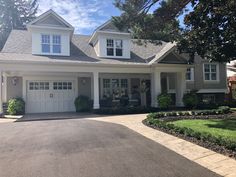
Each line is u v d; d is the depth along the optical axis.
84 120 13.88
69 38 20.05
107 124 12.21
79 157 6.82
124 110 17.80
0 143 8.37
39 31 19.12
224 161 6.40
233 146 7.11
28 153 7.20
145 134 9.74
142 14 15.80
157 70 20.39
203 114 15.21
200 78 25.33
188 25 14.78
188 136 8.97
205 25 13.27
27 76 19.52
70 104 20.69
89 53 21.03
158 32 16.45
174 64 20.73
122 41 21.41
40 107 19.81
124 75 22.89
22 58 17.36
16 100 17.80
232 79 27.12
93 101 19.64
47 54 19.17
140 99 23.36
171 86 23.94
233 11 11.88
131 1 15.60
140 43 17.81
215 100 25.92
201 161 6.47
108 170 5.86
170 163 6.33
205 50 14.41
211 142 7.93
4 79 19.19
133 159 6.65
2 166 6.16
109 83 22.41
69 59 18.73
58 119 14.88
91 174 5.62
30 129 10.91
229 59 14.62
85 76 21.20
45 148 7.71
